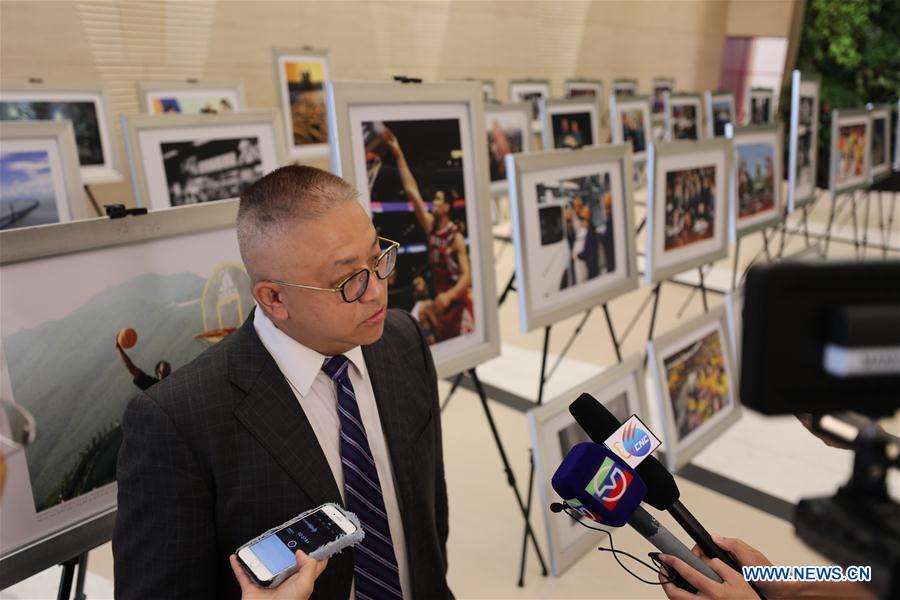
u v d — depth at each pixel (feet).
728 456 10.88
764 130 14.76
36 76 16.42
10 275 4.51
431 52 26.35
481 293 7.68
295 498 3.78
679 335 10.01
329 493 3.88
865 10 34.71
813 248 13.52
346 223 3.59
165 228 5.29
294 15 21.67
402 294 6.90
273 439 3.77
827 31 36.19
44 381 4.68
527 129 18.75
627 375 8.93
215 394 3.73
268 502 3.74
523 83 28.14
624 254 9.72
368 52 24.06
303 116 20.26
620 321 17.19
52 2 16.43
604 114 32.83
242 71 20.76
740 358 1.53
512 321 17.13
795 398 1.49
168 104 16.78
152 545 3.56
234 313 5.81
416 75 25.93
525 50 30.60
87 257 4.88
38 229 4.60
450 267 7.32
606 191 9.27
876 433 1.62
